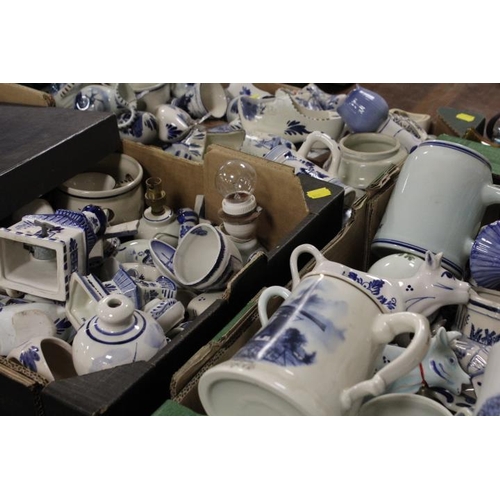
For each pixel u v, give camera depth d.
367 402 0.89
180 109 1.69
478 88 2.31
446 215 1.17
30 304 1.12
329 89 2.38
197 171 1.47
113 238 1.34
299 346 0.78
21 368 0.90
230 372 0.77
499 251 1.10
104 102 1.58
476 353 1.03
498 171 1.35
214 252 1.21
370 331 0.82
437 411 0.88
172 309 1.09
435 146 1.19
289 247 1.15
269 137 1.58
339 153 1.47
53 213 1.24
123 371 0.89
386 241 1.20
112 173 1.58
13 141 1.33
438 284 1.06
